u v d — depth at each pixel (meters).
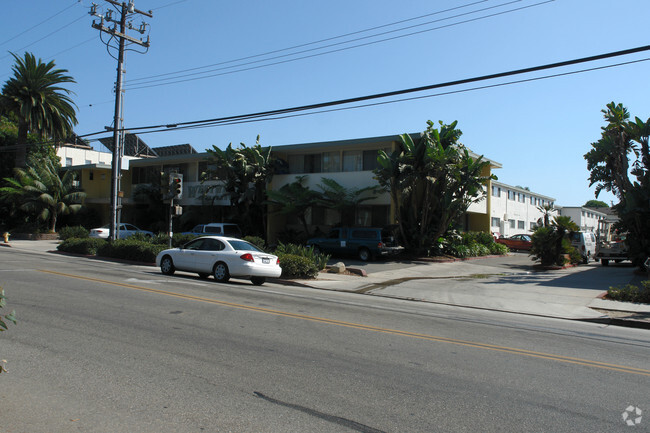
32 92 34.66
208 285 13.37
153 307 9.33
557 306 12.31
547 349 7.36
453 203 24.31
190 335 7.18
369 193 27.11
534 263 24.34
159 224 35.50
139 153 52.41
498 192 40.03
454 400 4.87
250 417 4.27
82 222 39.50
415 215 25.73
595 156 22.06
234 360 5.98
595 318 10.79
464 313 11.10
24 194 35.25
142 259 20.62
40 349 6.16
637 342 8.31
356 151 28.28
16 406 4.38
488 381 5.55
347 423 4.21
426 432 4.08
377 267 21.28
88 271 15.69
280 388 5.04
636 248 19.53
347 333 7.78
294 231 28.89
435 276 18.58
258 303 10.46
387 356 6.46
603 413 4.64
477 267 22.38
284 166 30.44
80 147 55.50
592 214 60.31
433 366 6.08
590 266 24.12
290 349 6.61
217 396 4.75
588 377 5.86
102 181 42.38
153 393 4.78
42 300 9.62
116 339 6.77
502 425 4.28
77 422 4.08
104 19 22.55
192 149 48.84
